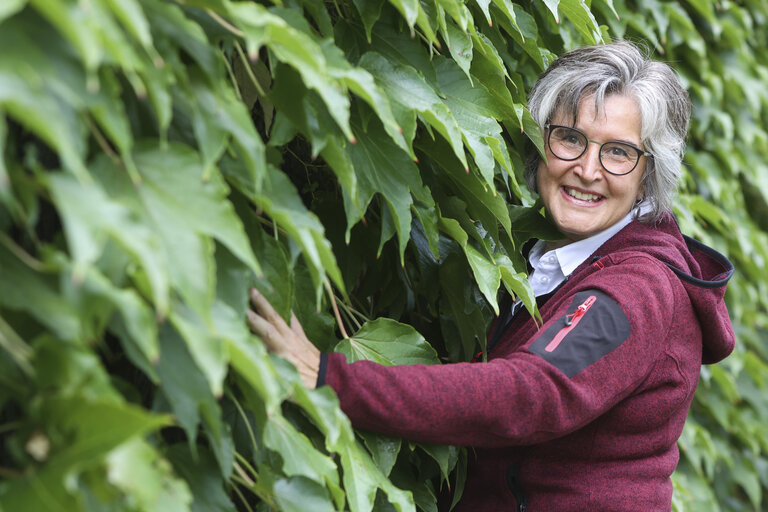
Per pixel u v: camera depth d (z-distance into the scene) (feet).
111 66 2.67
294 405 4.14
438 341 5.92
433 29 4.35
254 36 2.89
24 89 2.14
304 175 5.31
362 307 5.42
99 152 2.74
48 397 2.35
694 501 10.51
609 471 5.15
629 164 5.48
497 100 5.02
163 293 2.28
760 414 12.43
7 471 2.38
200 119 2.89
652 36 9.98
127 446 2.40
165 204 2.66
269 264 3.68
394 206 4.06
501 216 4.65
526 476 5.24
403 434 4.31
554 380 4.54
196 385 2.95
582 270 5.42
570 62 5.63
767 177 12.43
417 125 4.58
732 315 11.72
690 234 10.22
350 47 4.35
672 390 5.14
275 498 3.55
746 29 11.93
